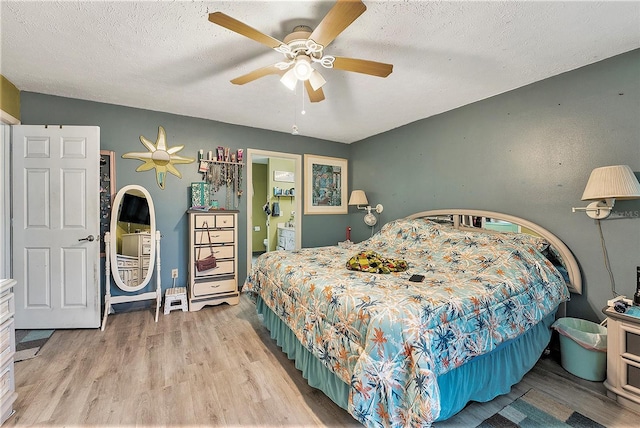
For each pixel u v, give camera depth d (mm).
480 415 1595
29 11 1611
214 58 2146
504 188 2746
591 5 1570
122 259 3092
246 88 2684
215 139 3672
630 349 1662
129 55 2100
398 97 2873
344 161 4797
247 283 2875
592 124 2195
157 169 3336
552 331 2205
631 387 1644
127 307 3232
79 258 2699
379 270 2098
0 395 1487
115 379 1911
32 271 2641
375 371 1270
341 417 1591
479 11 1626
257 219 6844
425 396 1158
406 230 3188
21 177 2625
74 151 2699
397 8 1601
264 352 2305
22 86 2635
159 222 3361
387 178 4082
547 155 2445
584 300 2252
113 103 3068
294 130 2676
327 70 2330
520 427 1509
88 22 1720
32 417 1556
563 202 2354
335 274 2010
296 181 4371
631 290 2027
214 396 1756
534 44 1954
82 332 2639
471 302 1540
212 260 3256
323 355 1617
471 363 1555
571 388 1832
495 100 2809
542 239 2391
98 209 2754
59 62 2197
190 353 2273
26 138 2631
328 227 4668
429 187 3477
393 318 1321
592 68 2197
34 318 2650
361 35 1855
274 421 1558
